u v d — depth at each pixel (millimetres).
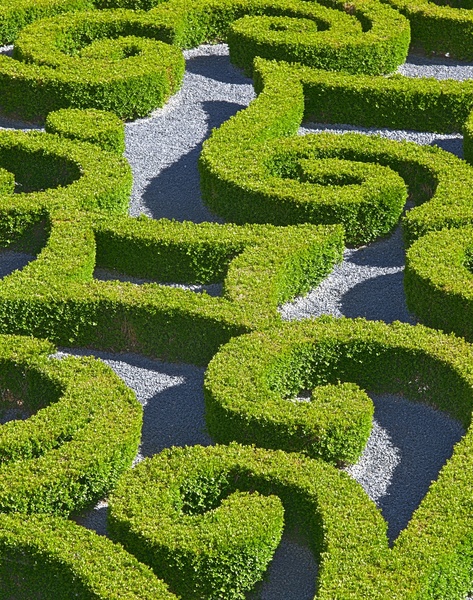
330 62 29172
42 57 28328
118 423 16016
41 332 19172
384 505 15867
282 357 17688
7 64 27797
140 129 27094
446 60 31438
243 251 20594
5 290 19109
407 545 13938
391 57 29797
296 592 14469
